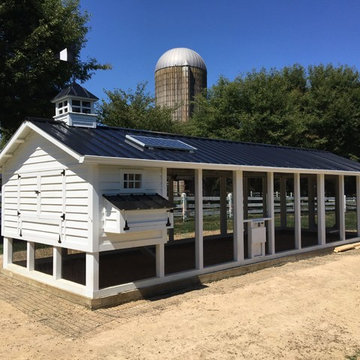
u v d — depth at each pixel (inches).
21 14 557.0
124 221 236.5
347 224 725.9
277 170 356.2
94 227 240.4
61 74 591.5
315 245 429.4
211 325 208.4
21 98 562.6
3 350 181.0
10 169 328.8
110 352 175.9
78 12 687.7
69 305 247.9
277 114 960.3
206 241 506.3
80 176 250.1
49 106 589.6
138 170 264.7
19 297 268.1
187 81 1433.3
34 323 216.2
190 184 1165.7
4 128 641.6
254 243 352.8
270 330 201.6
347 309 236.2
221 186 540.7
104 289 244.8
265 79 1021.8
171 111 1026.1
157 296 269.9
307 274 325.4
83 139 272.4
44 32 545.6
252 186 1182.3
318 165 431.8
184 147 325.1
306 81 1232.8
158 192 276.8
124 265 353.4
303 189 1221.7
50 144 279.3
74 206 255.1
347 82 1138.7
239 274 333.1
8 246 340.2
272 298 258.1
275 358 169.8
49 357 172.4
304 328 205.0
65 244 261.9
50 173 278.5
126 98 913.5
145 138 316.2
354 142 1098.7
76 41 650.8
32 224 298.8
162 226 261.9
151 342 186.2
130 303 252.2
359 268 348.8
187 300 255.9
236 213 338.0
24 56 523.8
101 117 888.9
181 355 172.1
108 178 248.8
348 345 183.9
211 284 302.4
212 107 1024.2
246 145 458.3
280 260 375.6
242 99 995.3
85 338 192.9
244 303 247.1
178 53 1465.3
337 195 591.8
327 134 1079.6
